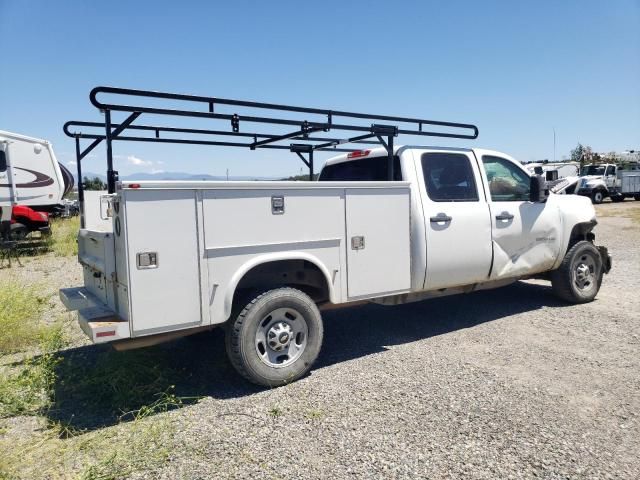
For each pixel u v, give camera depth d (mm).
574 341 5180
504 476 2826
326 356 4906
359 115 4980
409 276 5043
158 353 4730
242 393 4047
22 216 14023
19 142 14781
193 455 3090
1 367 4668
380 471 2895
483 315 6301
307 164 6852
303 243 4328
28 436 3381
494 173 6000
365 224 4703
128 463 2984
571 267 6570
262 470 2918
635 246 12727
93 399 3943
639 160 39781
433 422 3471
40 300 6949
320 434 3334
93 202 5113
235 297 4227
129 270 3580
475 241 5543
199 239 3822
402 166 5215
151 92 4027
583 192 30328
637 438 3221
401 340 5371
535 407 3672
